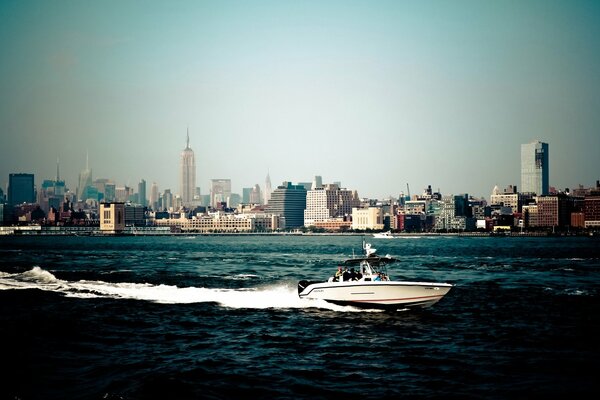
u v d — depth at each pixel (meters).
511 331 49.44
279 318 54.16
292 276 93.12
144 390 34.53
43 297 66.25
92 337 47.38
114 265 116.12
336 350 43.28
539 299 67.38
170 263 125.75
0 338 47.03
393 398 33.72
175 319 54.12
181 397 33.72
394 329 49.88
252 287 75.38
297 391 34.72
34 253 173.25
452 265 121.94
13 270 99.19
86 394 34.12
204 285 78.12
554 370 38.59
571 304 63.66
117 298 65.44
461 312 58.16
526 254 175.25
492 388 35.25
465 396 33.97
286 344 44.94
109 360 40.69
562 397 33.97
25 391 34.69
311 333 48.41
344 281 57.31
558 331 49.56
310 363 40.00
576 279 90.56
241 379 36.62
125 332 49.06
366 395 34.12
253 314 56.09
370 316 54.75
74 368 38.91
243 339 46.53
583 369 38.78
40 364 39.81
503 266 118.69
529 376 37.38
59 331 49.44
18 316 55.53
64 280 80.75
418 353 42.47
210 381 36.19
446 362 40.31
